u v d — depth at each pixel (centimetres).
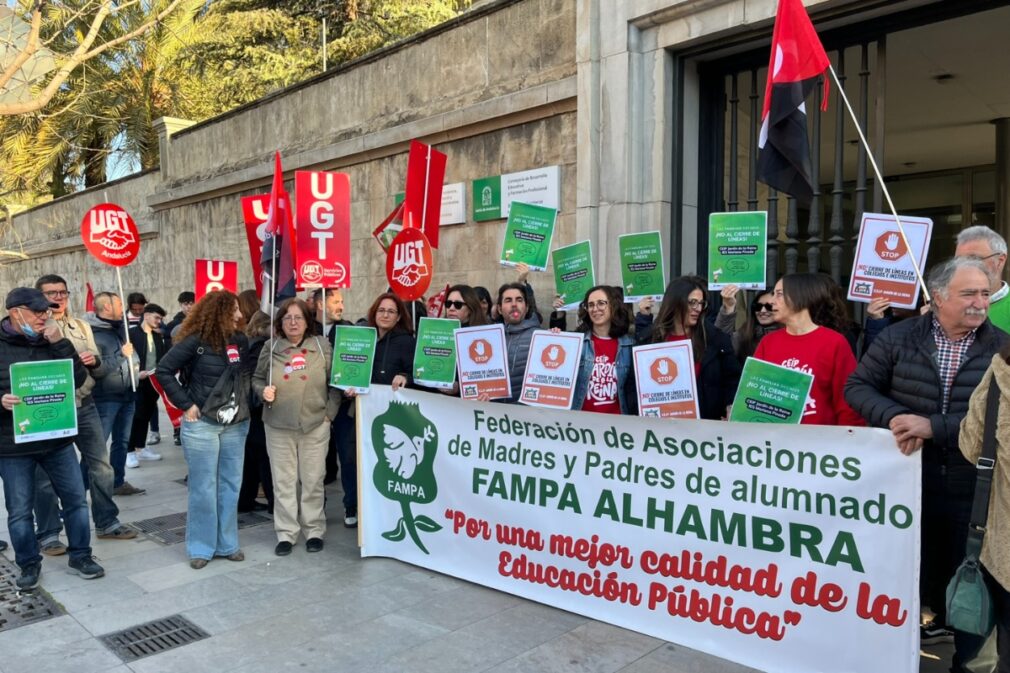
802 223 995
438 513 460
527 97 702
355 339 493
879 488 304
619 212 629
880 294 393
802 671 322
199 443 477
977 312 281
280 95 1070
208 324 477
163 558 498
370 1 1975
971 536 255
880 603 304
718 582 347
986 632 251
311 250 567
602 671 335
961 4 496
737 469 341
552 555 406
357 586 442
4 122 1491
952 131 983
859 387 316
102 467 534
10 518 438
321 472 512
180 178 1333
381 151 896
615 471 380
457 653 355
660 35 607
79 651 365
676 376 365
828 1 512
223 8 1958
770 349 372
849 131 895
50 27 991
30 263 2031
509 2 731
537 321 502
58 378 433
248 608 412
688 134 629
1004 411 245
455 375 493
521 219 527
